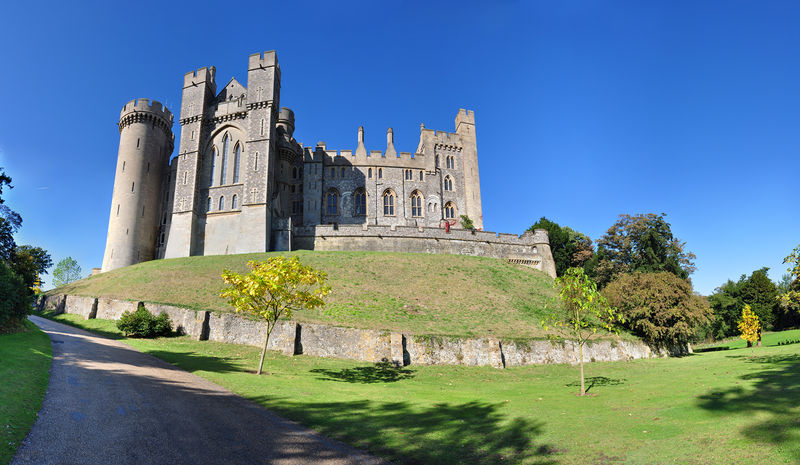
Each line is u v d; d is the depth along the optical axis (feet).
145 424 36.29
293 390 58.13
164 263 169.07
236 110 209.97
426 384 75.72
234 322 100.22
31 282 157.38
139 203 213.05
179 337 101.14
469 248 192.95
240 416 41.73
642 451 33.71
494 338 97.60
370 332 94.53
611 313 68.28
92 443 30.89
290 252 177.88
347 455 33.04
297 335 95.14
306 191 243.40
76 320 121.80
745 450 31.60
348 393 60.29
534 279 173.17
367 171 256.32
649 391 62.39
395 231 190.60
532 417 47.21
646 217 195.62
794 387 51.01
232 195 201.67
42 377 48.37
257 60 213.05
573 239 248.11
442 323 115.44
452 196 265.54
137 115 221.25
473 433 40.32
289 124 249.96
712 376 71.56
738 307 224.33
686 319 123.44
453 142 273.54
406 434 39.27
